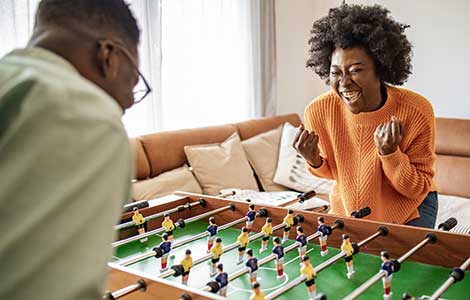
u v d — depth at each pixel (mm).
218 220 1879
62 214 566
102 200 597
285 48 4328
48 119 594
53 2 766
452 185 3447
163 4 3264
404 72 1613
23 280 541
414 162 1603
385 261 1203
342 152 1737
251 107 4008
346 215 1752
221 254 1400
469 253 1325
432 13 3752
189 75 3502
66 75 667
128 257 1532
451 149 3516
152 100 3141
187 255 1296
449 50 3725
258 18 3945
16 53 726
